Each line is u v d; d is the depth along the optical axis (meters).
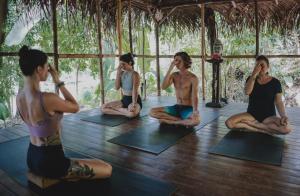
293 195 1.75
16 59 4.63
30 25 4.50
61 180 1.94
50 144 1.74
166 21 6.68
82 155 2.50
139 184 1.92
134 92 4.02
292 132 3.22
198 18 6.42
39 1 4.05
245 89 3.13
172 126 3.58
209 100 5.86
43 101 1.65
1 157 2.44
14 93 4.67
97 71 6.63
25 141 2.93
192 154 2.54
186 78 3.46
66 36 5.92
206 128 3.48
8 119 4.66
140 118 4.08
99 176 1.96
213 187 1.87
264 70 3.02
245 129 3.27
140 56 5.97
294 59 6.93
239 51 7.05
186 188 1.86
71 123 3.80
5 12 4.05
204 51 6.04
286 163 2.29
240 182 1.95
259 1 5.53
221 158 2.43
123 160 2.40
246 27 6.07
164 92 7.61
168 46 7.77
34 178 1.90
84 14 4.80
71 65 6.39
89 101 6.88
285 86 7.06
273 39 6.96
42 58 1.66
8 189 1.86
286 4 5.42
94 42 5.75
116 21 5.50
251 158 2.40
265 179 1.99
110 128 3.52
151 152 2.59
